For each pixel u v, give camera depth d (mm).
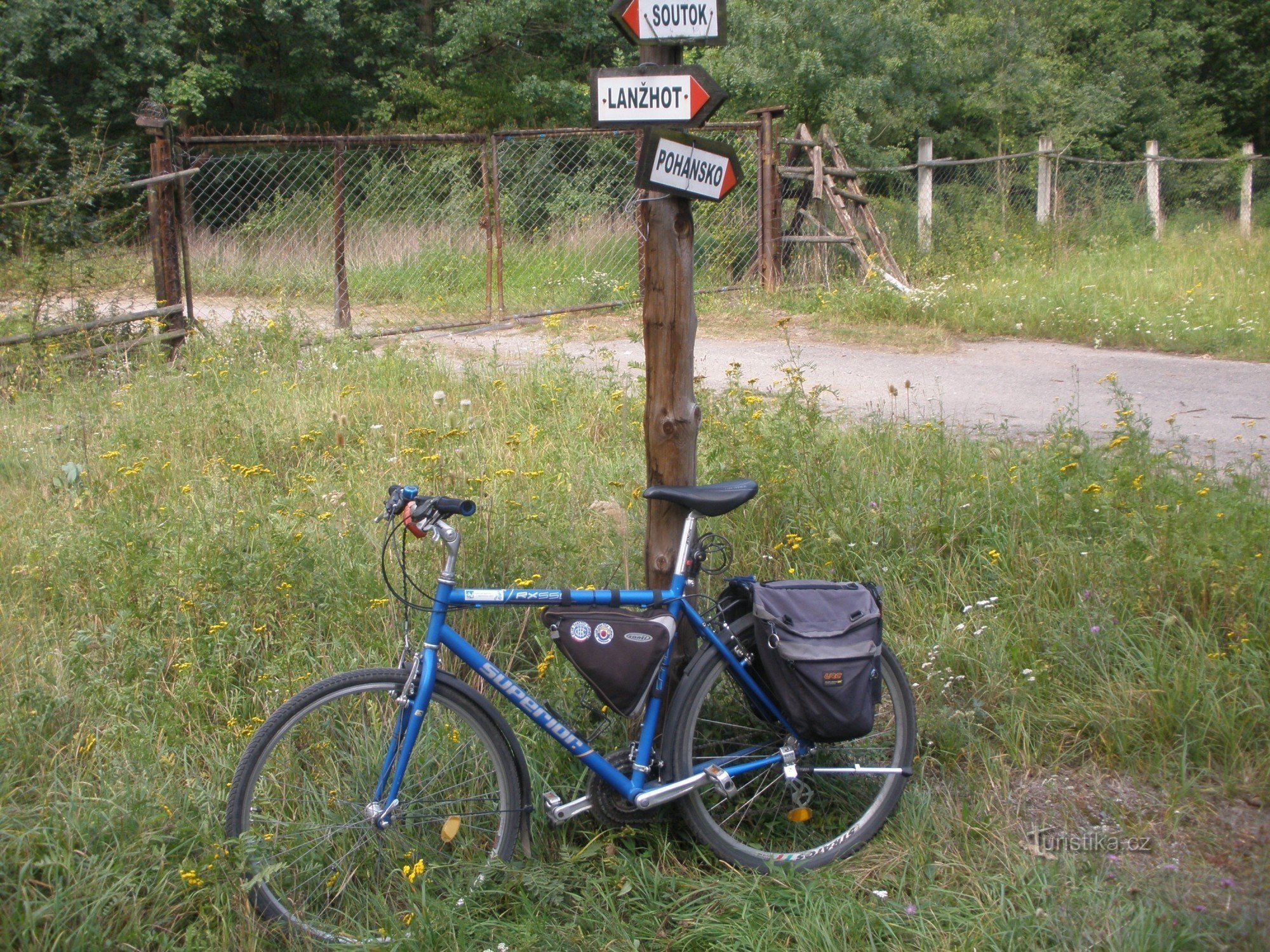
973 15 20484
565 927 2887
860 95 16859
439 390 6523
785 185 12992
